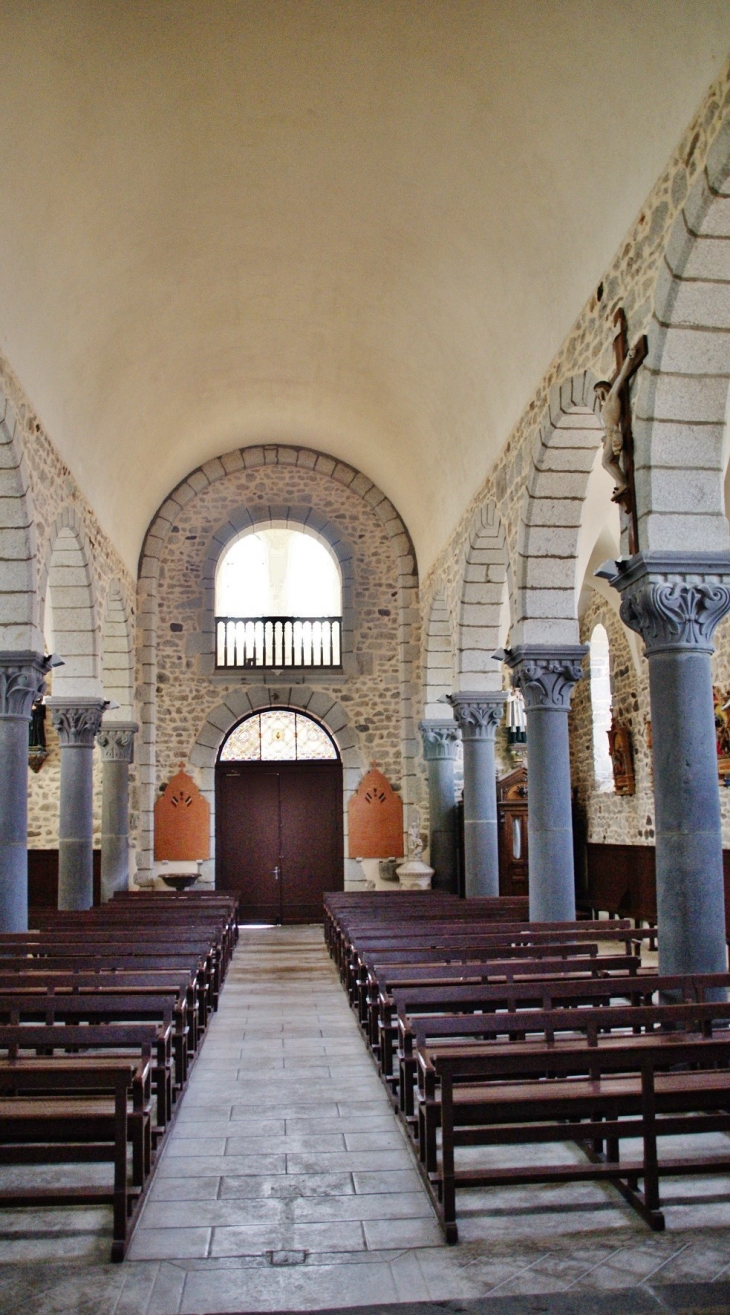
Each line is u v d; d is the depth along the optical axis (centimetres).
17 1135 418
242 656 1628
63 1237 408
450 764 1557
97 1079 392
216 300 1102
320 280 1084
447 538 1340
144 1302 356
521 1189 447
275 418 1523
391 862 1582
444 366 1108
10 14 593
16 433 837
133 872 1520
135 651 1542
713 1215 417
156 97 738
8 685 883
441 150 801
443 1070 402
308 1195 448
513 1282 365
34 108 671
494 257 876
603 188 697
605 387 712
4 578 882
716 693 1162
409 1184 460
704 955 620
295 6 675
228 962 1141
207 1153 505
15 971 693
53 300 861
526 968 640
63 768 1201
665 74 587
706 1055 413
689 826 629
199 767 1580
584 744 1666
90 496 1155
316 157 856
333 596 2334
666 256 611
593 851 1608
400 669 1609
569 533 930
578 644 938
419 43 700
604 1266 375
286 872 1617
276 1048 731
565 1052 405
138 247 915
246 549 2356
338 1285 366
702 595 646
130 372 1122
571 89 663
